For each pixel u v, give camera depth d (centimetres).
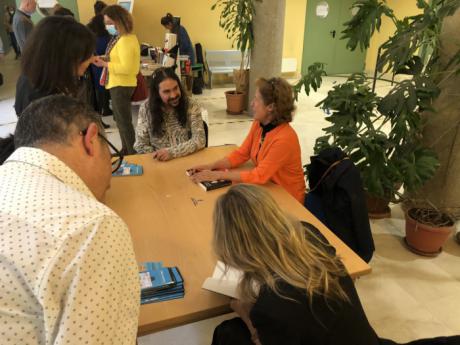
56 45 148
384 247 253
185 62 610
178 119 233
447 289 215
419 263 238
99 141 74
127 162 201
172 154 209
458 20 243
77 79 160
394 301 205
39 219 55
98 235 56
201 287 109
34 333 54
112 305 56
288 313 86
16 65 862
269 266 91
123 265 59
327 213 175
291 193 193
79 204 59
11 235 53
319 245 102
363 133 236
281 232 94
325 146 255
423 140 276
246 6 502
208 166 196
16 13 464
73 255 54
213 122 529
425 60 280
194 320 101
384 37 857
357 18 260
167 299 104
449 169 273
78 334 52
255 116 190
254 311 88
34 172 62
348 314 91
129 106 369
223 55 750
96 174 73
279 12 499
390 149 248
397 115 228
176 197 163
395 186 273
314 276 90
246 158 204
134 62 351
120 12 338
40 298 51
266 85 183
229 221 95
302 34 837
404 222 285
